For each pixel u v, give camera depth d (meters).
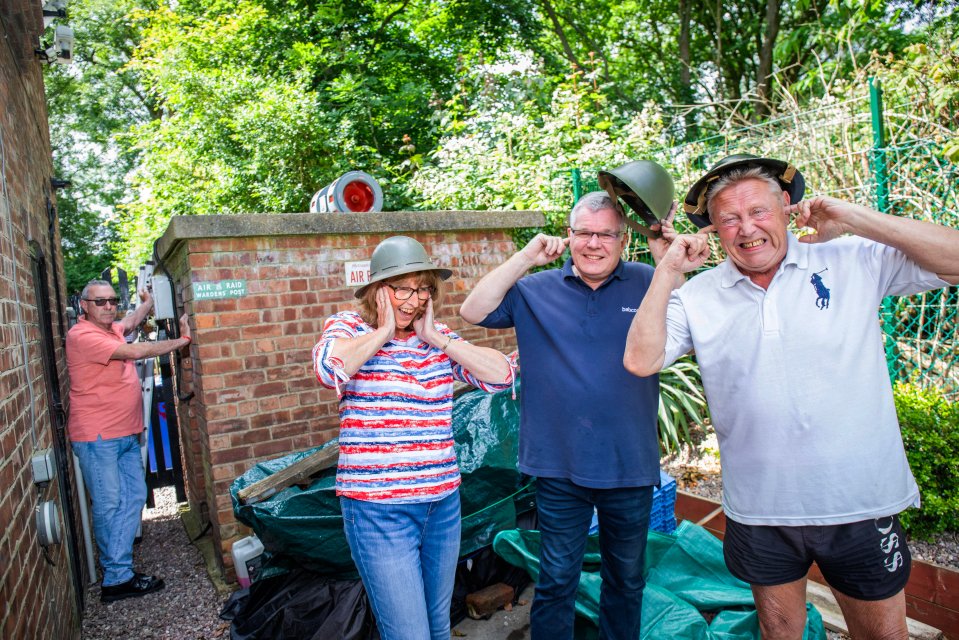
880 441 1.81
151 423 6.22
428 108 11.09
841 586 1.93
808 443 1.83
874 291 1.85
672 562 3.14
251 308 4.02
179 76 11.01
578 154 6.99
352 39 11.91
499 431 3.38
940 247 1.68
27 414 2.75
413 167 8.78
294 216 4.07
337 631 2.83
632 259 6.12
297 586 3.11
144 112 22.91
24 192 3.63
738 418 1.93
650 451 2.38
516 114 8.41
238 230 3.89
